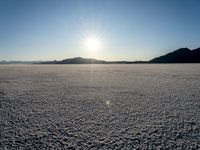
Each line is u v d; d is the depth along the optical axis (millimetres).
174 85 17812
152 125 7258
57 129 6973
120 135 6395
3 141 6020
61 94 13742
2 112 9203
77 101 11430
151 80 22219
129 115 8539
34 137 6312
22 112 9180
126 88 16297
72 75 30484
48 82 21125
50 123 7602
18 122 7738
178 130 6730
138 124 7387
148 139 6059
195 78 23906
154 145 5656
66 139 6145
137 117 8234
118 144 5754
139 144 5734
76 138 6215
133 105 10328
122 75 29750
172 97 12320
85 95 13297
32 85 18672
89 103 10898
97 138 6191
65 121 7824
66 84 19250
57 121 7824
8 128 7098
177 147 5508
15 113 9023
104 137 6262
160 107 9859
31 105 10547
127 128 6996
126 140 6016
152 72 35844
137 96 12766
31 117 8383
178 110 9250
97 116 8445
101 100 11641
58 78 25641
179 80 21938
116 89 15797
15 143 5883
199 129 6785
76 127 7160
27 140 6090
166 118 8055
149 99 11789
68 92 14570
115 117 8281
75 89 15992
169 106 10023
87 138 6203
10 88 16797
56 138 6219
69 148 5555
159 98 12047
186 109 9406
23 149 5512
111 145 5703
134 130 6801
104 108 9781
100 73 34906
